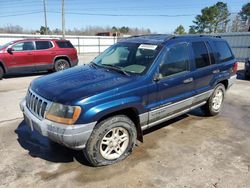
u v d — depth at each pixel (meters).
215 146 3.99
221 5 53.94
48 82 3.50
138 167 3.34
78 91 3.06
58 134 2.92
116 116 3.28
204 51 4.71
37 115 3.21
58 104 2.95
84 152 3.20
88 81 3.38
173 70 3.96
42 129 3.06
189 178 3.12
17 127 4.64
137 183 3.00
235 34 19.58
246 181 3.08
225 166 3.40
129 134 3.48
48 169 3.26
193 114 5.54
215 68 4.91
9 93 7.43
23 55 10.42
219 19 54.19
